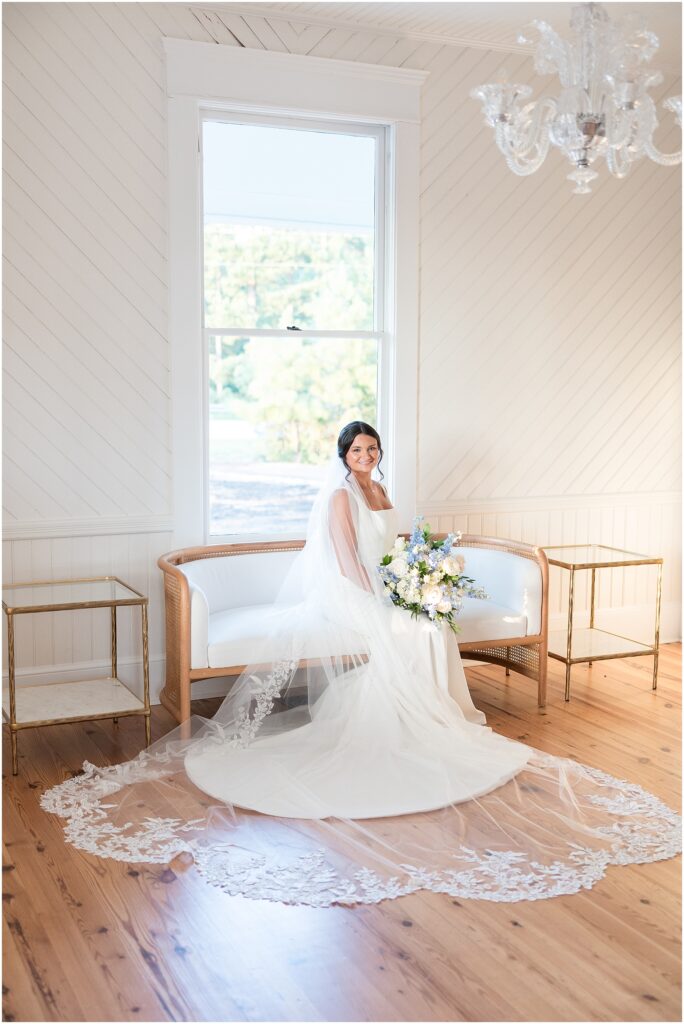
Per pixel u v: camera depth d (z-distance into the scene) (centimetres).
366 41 488
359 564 410
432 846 320
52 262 439
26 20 424
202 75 456
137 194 451
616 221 559
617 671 545
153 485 470
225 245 480
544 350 550
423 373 519
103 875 301
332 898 286
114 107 443
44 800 356
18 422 440
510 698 492
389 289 509
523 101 522
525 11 464
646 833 332
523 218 533
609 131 337
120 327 455
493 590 488
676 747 421
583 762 402
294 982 246
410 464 519
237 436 492
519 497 555
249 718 405
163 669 479
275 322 494
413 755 384
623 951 260
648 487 595
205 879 298
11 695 380
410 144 500
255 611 448
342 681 404
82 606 388
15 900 286
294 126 486
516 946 262
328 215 498
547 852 317
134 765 384
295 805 347
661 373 589
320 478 512
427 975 249
